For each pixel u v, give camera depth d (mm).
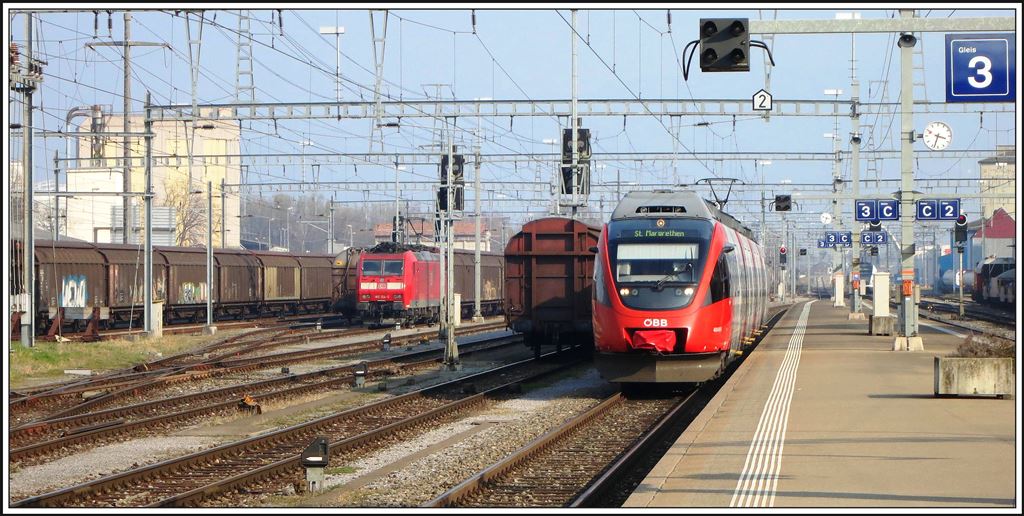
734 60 20438
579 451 20172
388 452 20625
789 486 14102
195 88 49219
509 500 15633
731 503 13039
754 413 21828
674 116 52344
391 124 50469
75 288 52875
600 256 28359
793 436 18609
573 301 38656
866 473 14914
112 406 27750
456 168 50469
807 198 55500
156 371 36406
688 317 27125
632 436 22141
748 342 39469
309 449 16719
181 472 18234
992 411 21688
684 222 28453
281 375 35906
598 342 28062
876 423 20000
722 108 52312
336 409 27516
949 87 24641
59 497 15336
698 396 29250
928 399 23953
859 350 40250
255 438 20797
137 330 57125
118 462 19344
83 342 45656
